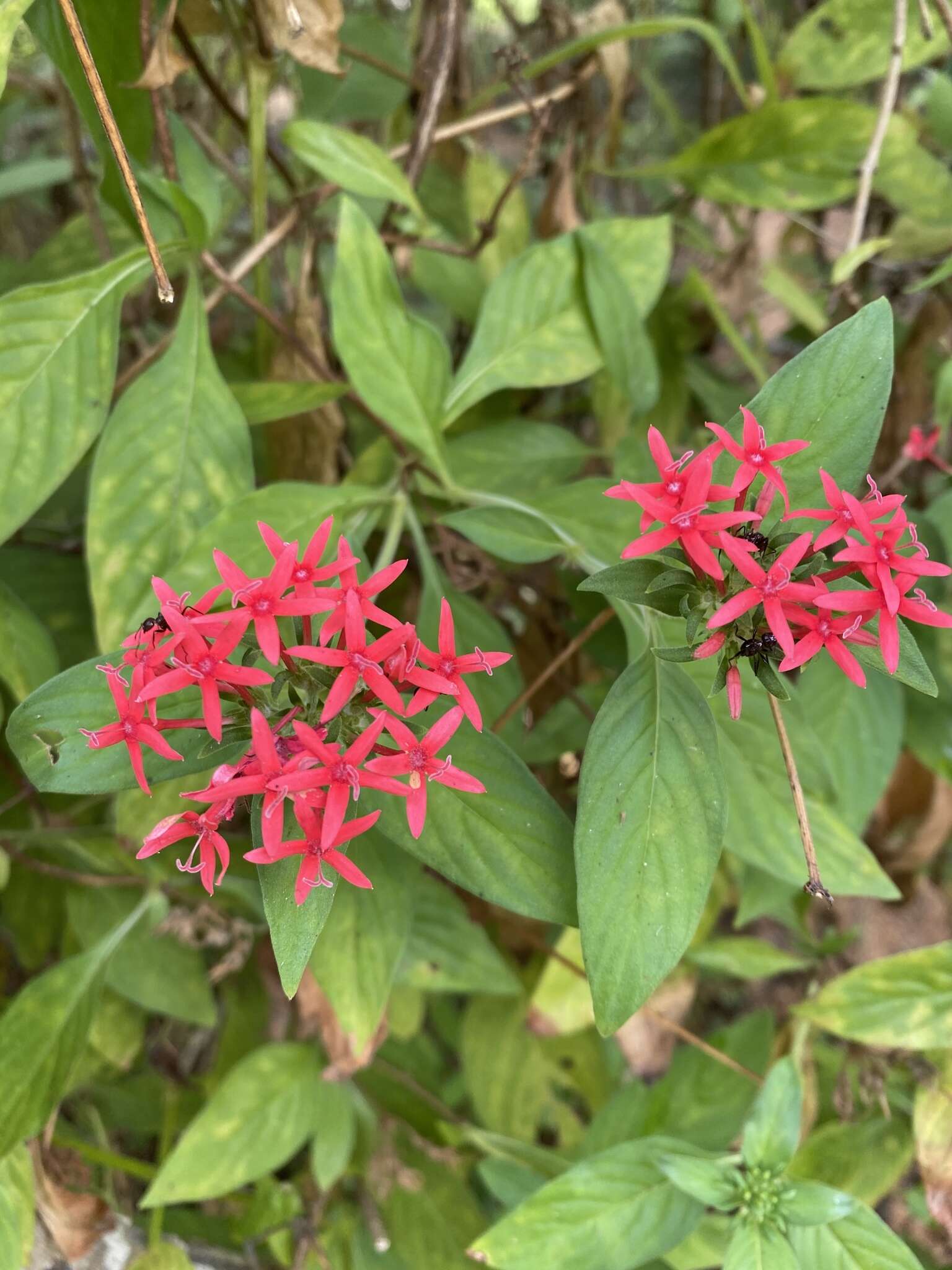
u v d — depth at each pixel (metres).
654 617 0.21
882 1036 0.27
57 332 0.23
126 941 0.32
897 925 0.46
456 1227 0.34
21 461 0.22
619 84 0.36
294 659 0.18
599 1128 0.32
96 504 0.23
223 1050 0.37
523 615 0.36
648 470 0.32
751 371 0.41
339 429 0.31
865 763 0.31
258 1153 0.30
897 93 0.37
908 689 0.34
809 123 0.33
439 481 0.28
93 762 0.18
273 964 0.36
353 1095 0.34
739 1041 0.33
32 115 0.51
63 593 0.33
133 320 0.37
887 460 0.39
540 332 0.29
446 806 0.20
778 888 0.30
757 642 0.18
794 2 0.41
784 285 0.37
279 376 0.31
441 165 0.40
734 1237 0.25
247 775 0.17
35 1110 0.26
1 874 0.29
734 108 0.44
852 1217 0.25
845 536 0.17
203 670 0.16
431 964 0.32
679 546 0.19
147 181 0.25
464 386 0.28
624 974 0.18
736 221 0.39
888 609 0.16
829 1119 0.34
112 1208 0.32
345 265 0.25
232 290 0.28
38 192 0.48
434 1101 0.36
